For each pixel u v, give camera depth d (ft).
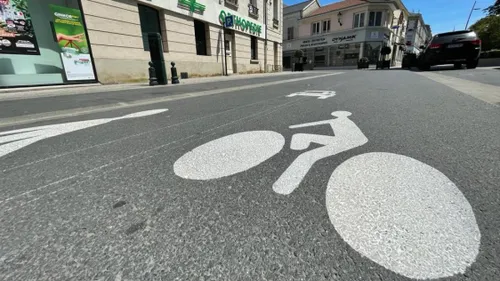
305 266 2.42
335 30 107.34
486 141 5.72
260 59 62.95
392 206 3.26
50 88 23.09
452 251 2.50
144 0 31.35
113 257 2.56
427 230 2.80
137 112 10.86
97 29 26.96
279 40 71.92
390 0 92.07
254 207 3.38
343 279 2.26
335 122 7.93
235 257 2.55
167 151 5.68
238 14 51.60
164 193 3.80
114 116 10.09
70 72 25.45
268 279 2.28
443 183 3.82
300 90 17.87
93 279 2.30
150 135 7.09
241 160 5.01
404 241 2.66
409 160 4.73
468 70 32.99
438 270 2.31
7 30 21.43
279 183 4.01
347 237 2.77
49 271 2.39
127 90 21.17
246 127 7.62
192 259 2.53
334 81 26.03
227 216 3.20
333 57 110.83
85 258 2.55
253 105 11.69
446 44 34.06
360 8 97.25
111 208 3.43
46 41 24.09
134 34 30.63
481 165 4.44
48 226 3.06
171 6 35.45
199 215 3.24
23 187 4.11
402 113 9.00
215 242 2.77
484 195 3.45
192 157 5.25
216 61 46.29
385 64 79.00
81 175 4.52
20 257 2.57
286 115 9.23
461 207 3.19
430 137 6.12
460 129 6.74
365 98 12.89
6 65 21.61
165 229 2.98
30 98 16.71
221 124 8.14
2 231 2.98
